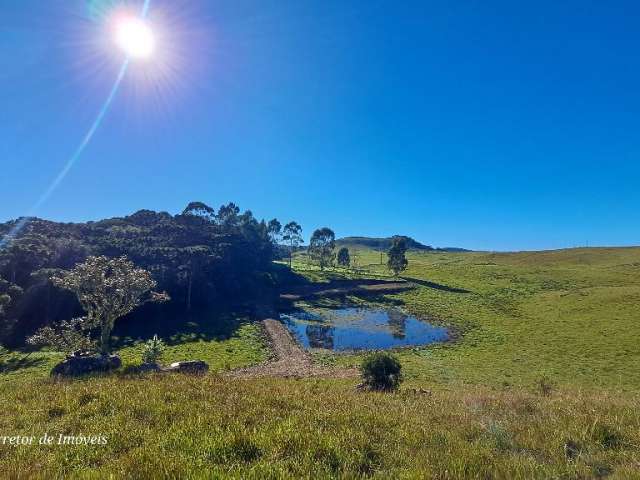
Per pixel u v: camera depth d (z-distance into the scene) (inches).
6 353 2034.9
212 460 261.0
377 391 789.9
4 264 2723.9
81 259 3152.1
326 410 414.6
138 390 522.3
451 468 244.4
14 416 405.4
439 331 2812.5
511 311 3336.6
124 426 350.6
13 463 268.7
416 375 1567.4
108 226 4586.6
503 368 1729.8
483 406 470.6
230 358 1967.3
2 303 2224.4
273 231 6550.2
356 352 2212.1
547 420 373.4
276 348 2263.8
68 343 1473.9
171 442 298.4
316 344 2468.0
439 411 436.5
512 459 262.4
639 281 4190.5
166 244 4055.1
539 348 2119.8
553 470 246.1
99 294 1497.3
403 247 5310.0
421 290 4453.7
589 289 3850.9
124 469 243.8
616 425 343.0
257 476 228.1
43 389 569.3
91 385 585.3
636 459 267.3
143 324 2723.9
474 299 3959.2
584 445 298.0
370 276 5216.5
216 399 472.1
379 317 3371.1
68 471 258.1
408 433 326.0
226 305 3459.6
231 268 4124.0
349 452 272.5
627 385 1409.9
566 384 1418.6
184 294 3213.6
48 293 2539.4
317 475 233.8
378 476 233.9
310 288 4490.7
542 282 4633.4
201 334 2556.6
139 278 1533.0
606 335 2260.1
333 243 6141.7
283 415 397.1
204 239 4569.4
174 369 1060.5
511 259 7155.5
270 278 4613.7
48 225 3826.3
